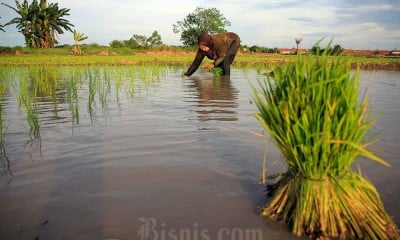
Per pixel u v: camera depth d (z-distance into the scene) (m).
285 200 2.76
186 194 3.22
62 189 3.35
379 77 16.41
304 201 2.56
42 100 9.17
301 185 2.62
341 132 2.45
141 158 4.23
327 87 2.46
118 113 7.18
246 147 4.67
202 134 5.35
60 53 46.28
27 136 5.32
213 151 4.50
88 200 3.11
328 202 2.53
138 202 3.06
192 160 4.15
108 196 3.19
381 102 8.30
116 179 3.58
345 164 2.54
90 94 8.80
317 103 2.44
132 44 62.06
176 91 10.96
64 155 4.37
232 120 6.38
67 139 5.12
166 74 19.05
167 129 5.69
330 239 2.46
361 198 2.58
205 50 17.22
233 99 9.08
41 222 2.74
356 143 2.52
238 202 3.05
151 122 6.24
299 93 2.52
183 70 21.39
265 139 5.07
